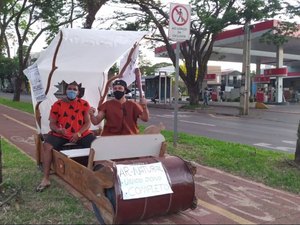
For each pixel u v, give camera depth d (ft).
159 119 63.77
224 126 54.54
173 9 28.07
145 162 14.75
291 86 170.81
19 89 99.50
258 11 72.13
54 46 20.21
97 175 14.46
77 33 19.61
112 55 21.01
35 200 17.20
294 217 16.03
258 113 80.48
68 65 21.65
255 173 22.41
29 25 96.43
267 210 16.78
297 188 19.77
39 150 22.31
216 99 134.82
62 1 79.87
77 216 15.51
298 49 130.00
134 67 21.24
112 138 15.64
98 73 23.12
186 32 28.60
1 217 15.24
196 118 67.36
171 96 114.01
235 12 74.02
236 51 129.90
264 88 122.42
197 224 15.05
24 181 19.86
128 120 18.43
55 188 18.71
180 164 15.35
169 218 15.55
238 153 28.07
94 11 62.44
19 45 97.04
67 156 17.76
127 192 13.74
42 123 22.58
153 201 14.24
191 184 15.14
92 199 15.03
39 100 21.68
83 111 21.06
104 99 22.79
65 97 21.39
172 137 35.06
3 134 36.99
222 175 22.31
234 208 16.94
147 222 15.10
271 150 33.91
